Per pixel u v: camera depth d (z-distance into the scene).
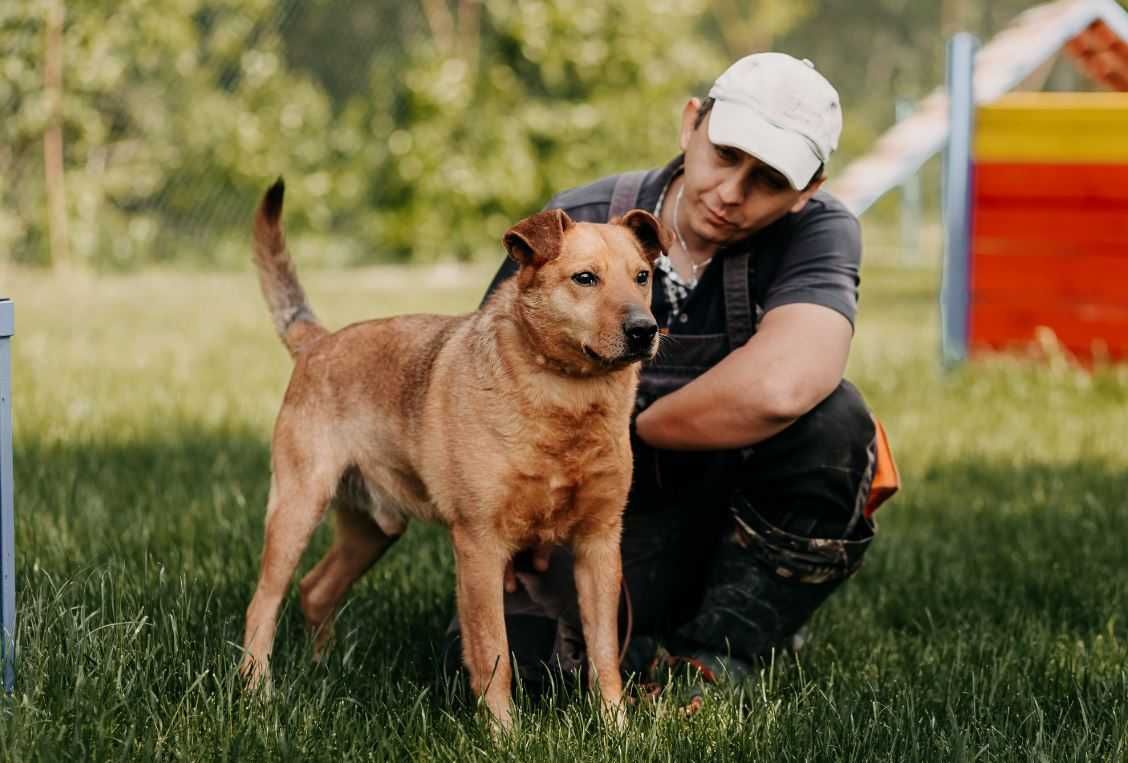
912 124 9.24
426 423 3.19
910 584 4.11
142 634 3.24
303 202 13.42
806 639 3.65
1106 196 7.65
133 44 12.11
